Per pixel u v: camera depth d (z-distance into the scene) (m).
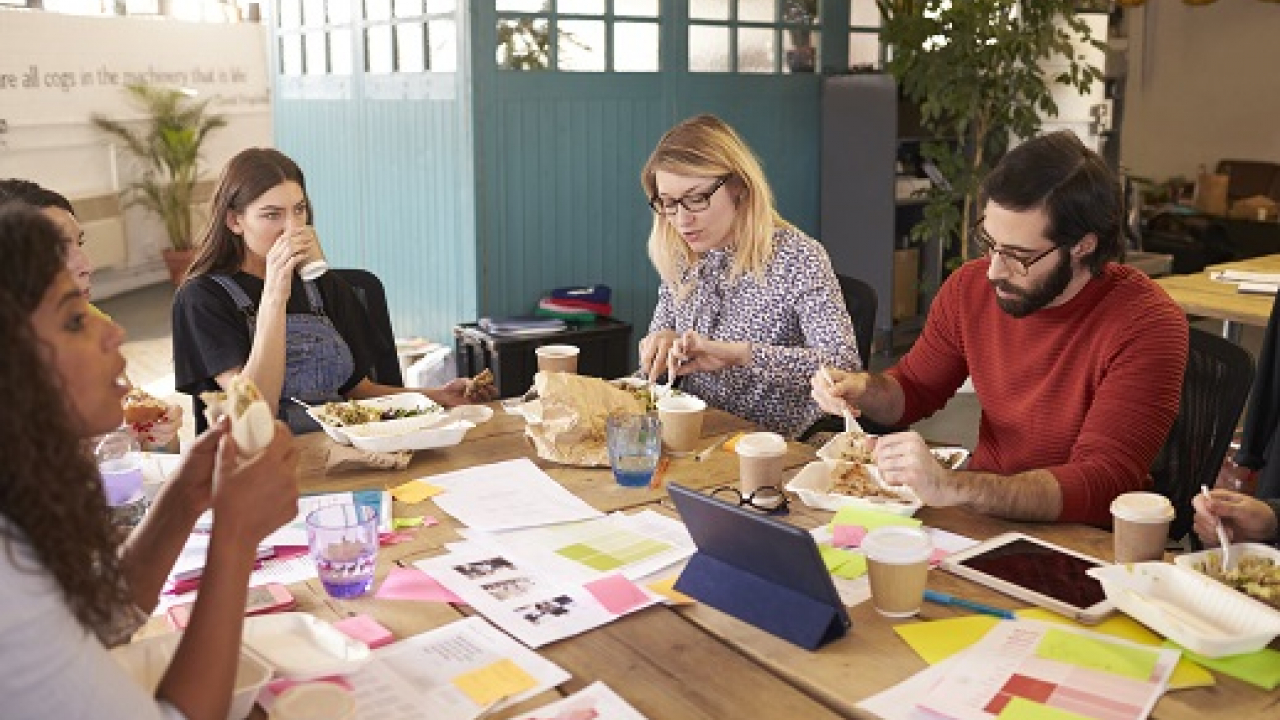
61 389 0.91
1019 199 1.73
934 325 2.17
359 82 4.99
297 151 5.64
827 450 1.88
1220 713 1.14
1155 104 8.94
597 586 1.44
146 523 1.22
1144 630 1.32
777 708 1.16
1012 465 1.94
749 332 2.49
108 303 7.52
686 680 1.21
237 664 1.04
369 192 5.07
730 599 1.38
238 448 1.16
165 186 7.93
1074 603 1.37
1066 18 5.09
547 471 1.92
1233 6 8.39
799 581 1.31
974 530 1.63
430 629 1.34
